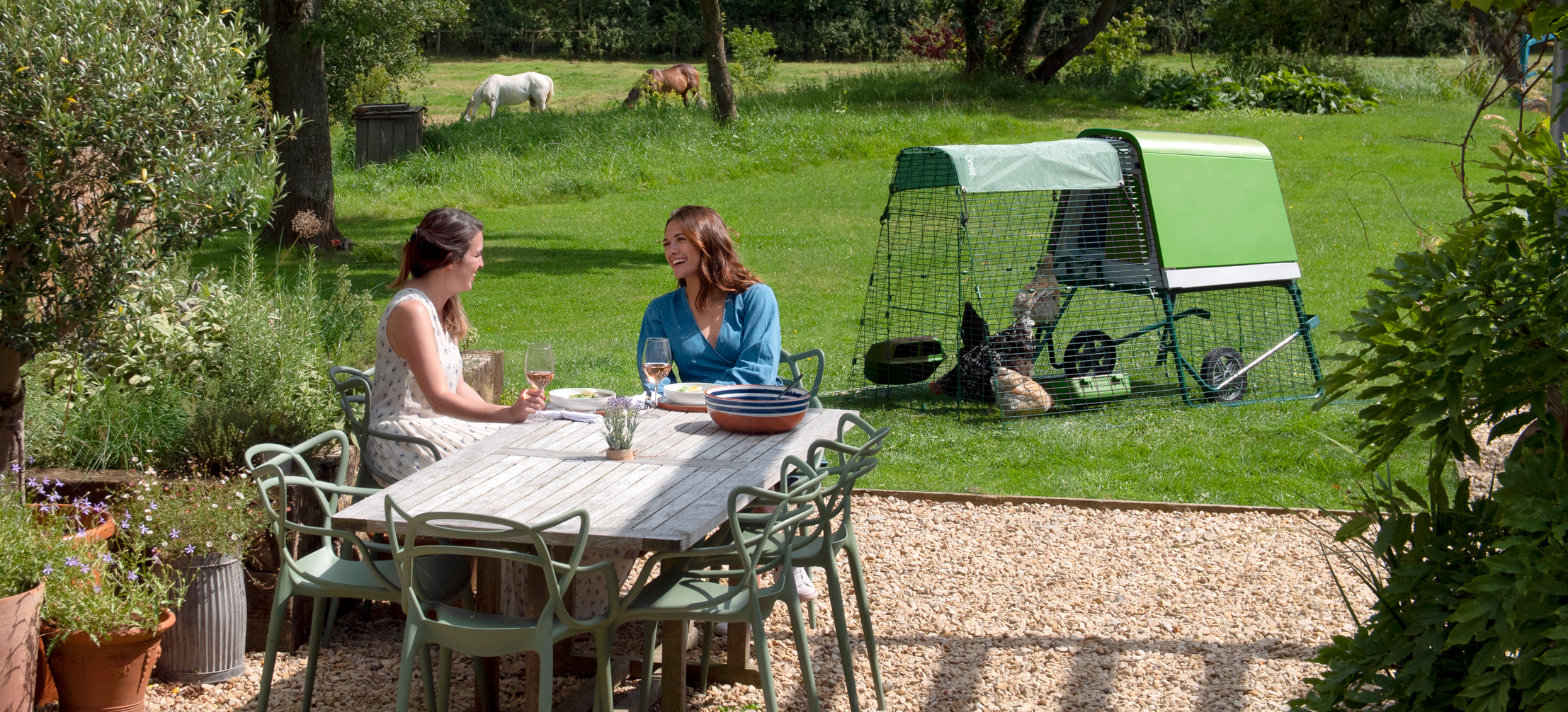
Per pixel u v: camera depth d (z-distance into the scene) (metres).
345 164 18.89
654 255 13.61
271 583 4.06
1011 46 26.92
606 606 3.73
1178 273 8.02
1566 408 2.64
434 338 3.93
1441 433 2.72
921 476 6.51
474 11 45.09
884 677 3.98
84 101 3.34
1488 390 2.58
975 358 8.14
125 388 4.70
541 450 3.63
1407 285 2.69
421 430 4.00
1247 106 22.73
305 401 4.98
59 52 3.24
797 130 20.05
